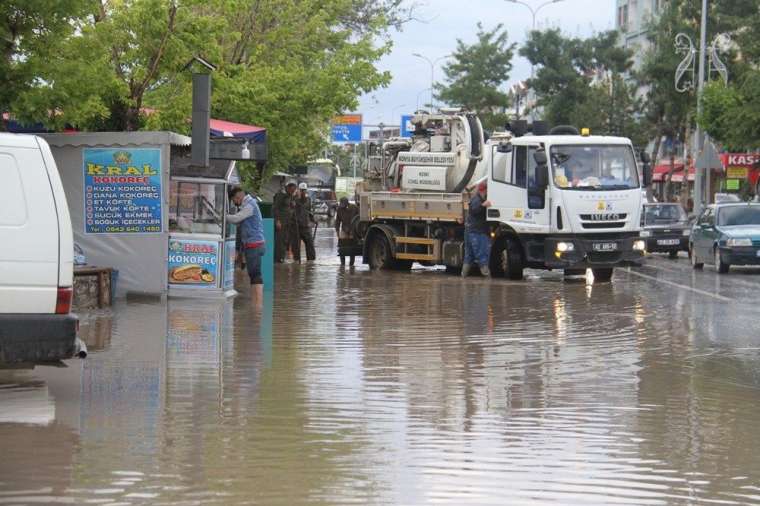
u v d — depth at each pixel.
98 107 32.47
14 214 15.66
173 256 31.00
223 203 31.39
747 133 68.88
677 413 16.05
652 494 11.67
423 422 15.10
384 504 11.14
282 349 21.78
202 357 20.56
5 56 27.25
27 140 15.79
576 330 25.70
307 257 56.41
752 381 18.95
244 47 48.12
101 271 28.61
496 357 21.22
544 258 41.09
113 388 17.27
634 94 114.75
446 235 46.28
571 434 14.50
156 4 34.75
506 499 11.39
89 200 30.38
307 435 14.17
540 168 40.50
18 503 11.00
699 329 26.12
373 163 51.56
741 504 11.36
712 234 49.12
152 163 30.22
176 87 39.09
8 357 15.55
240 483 11.82
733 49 100.12
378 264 49.34
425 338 23.89
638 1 138.62
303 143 59.50
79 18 28.17
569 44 118.12
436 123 48.75
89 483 11.74
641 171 42.81
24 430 14.18
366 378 18.56
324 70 47.88
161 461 12.69
